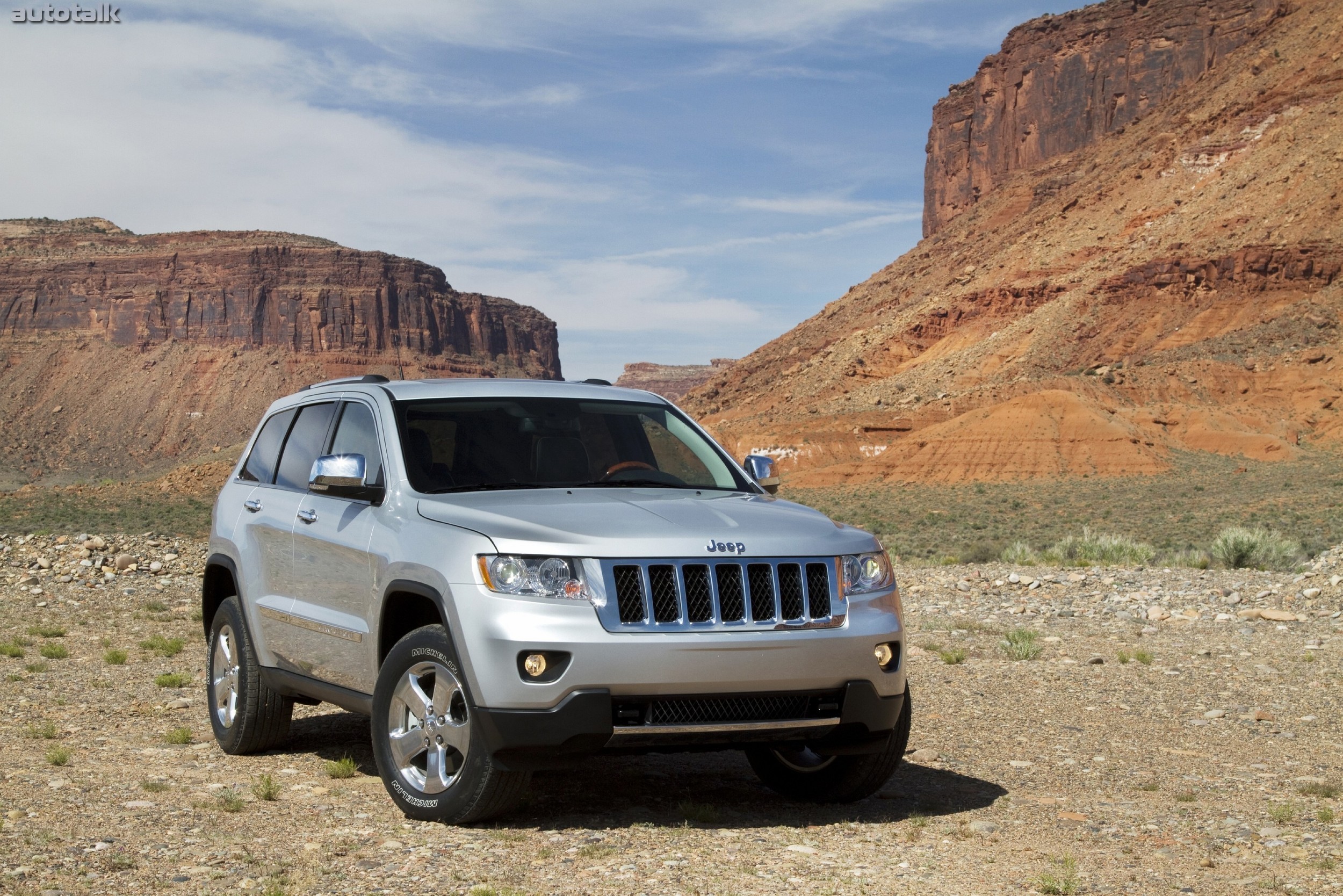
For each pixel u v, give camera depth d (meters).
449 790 4.93
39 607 14.20
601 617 4.74
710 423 161.25
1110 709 8.44
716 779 6.27
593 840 4.77
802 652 4.93
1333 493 60.88
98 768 6.12
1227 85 180.00
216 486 95.00
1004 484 85.19
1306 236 126.19
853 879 4.30
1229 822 5.38
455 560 4.95
